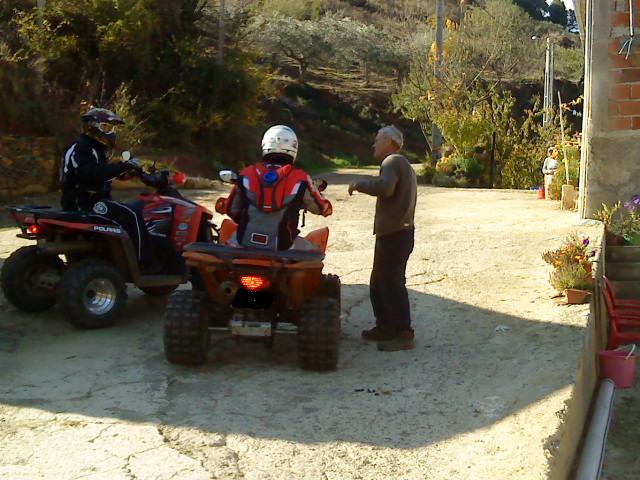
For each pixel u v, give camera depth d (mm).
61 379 5812
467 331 6945
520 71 62438
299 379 5883
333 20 68500
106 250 7316
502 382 5676
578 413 5586
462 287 8312
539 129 27156
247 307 5867
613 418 6238
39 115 17328
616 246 9914
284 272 5723
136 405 5309
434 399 5445
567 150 15398
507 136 27188
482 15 55125
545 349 6176
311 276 5879
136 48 25562
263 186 6055
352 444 4730
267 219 6000
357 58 66688
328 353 5898
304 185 6090
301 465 4445
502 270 8906
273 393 5578
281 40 62500
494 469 4309
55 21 24766
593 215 10672
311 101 57969
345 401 5430
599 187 10602
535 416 4934
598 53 10344
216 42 30312
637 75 10234
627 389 6977
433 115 29234
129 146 20344
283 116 50531
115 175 7148
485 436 4789
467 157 27297
